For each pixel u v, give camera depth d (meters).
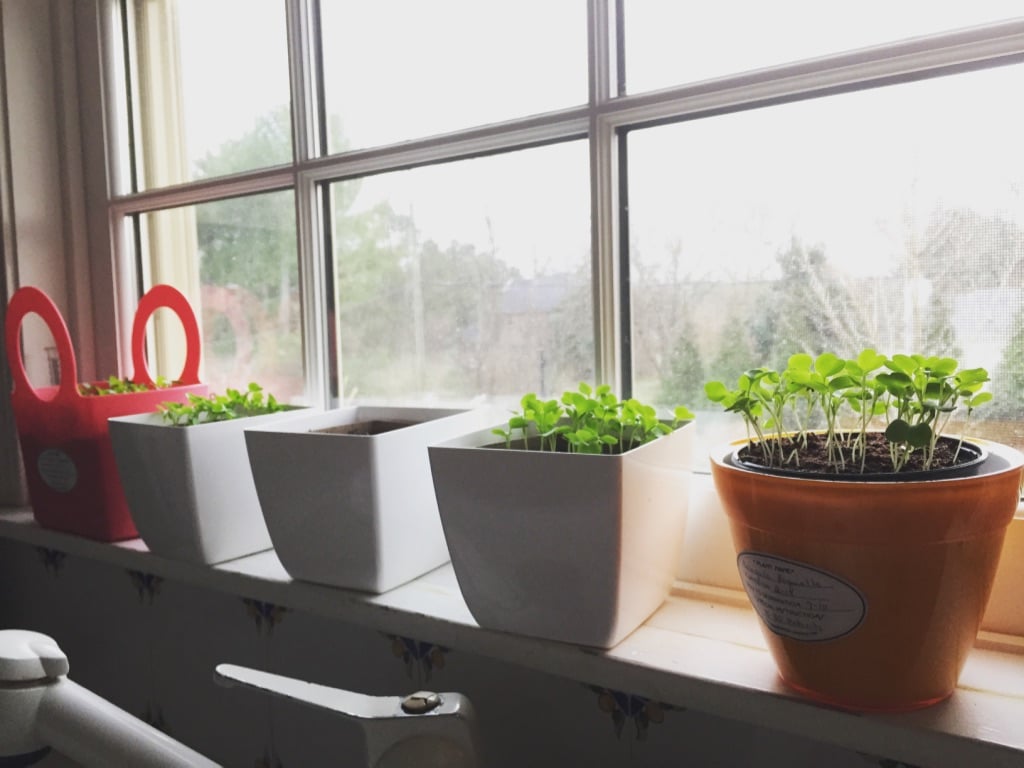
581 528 0.59
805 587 0.51
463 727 0.45
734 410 0.57
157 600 1.01
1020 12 0.60
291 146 1.02
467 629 0.67
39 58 1.17
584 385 0.71
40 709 0.51
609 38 0.78
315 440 0.72
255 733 0.93
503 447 0.70
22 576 1.18
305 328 1.02
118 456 0.88
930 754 0.49
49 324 0.96
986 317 0.63
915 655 0.50
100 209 1.19
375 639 0.82
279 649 0.90
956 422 0.65
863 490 0.47
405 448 0.75
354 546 0.74
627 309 0.81
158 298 1.07
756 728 0.62
